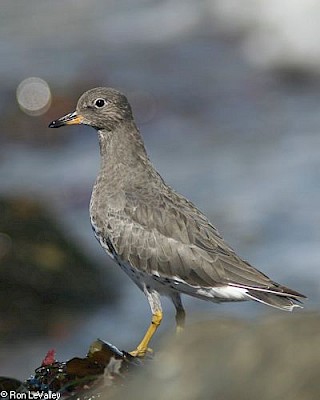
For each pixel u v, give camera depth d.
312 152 21.81
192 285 10.98
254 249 17.64
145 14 31.08
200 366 7.02
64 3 32.09
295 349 6.78
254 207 19.27
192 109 25.45
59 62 27.97
